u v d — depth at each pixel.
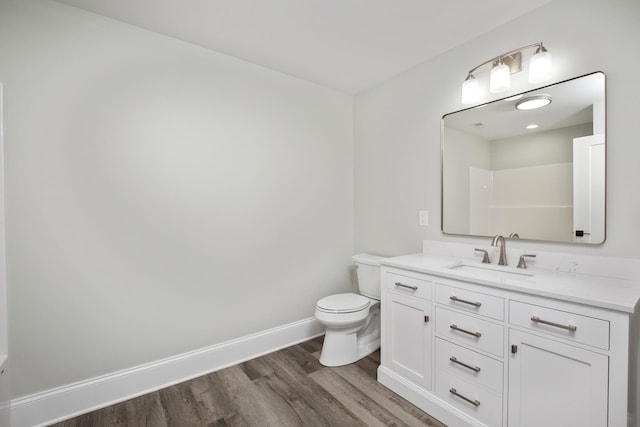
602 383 1.09
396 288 1.86
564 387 1.18
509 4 1.63
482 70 1.92
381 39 1.99
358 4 1.64
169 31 1.90
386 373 1.91
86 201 1.69
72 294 1.66
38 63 1.56
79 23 1.66
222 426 1.57
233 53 2.17
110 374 1.77
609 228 1.44
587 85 1.49
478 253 1.94
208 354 2.10
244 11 1.70
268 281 2.42
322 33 1.92
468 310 1.49
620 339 1.04
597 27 1.45
